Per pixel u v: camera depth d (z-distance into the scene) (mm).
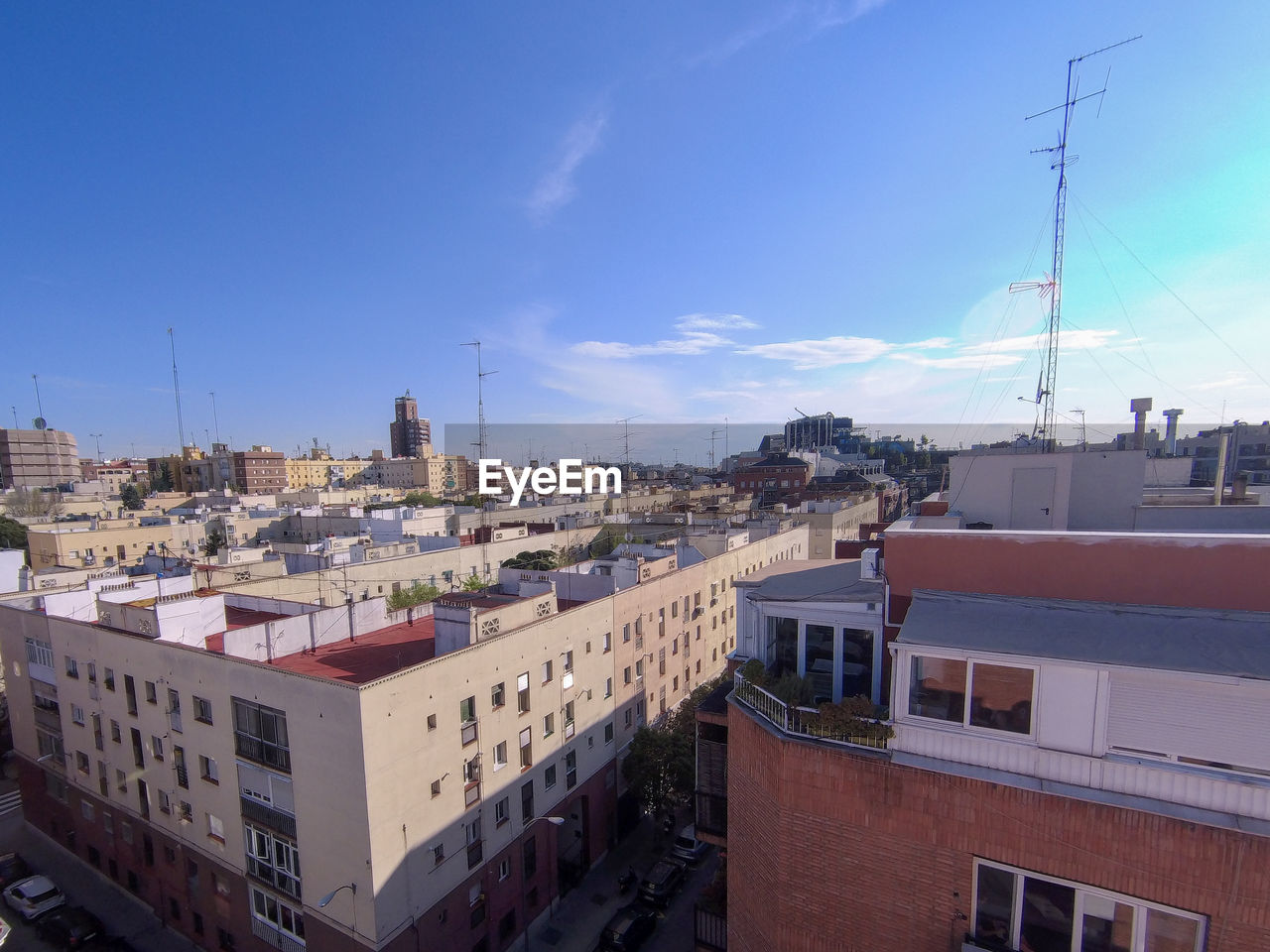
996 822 10117
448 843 22641
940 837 10625
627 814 34906
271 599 31922
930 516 20641
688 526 65188
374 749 19688
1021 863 9945
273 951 22922
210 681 23250
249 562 45219
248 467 173250
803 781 11922
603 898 29609
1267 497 23234
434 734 21984
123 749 27625
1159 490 24641
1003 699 10141
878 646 13055
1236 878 8523
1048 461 19656
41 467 181875
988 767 10297
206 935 25391
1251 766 8609
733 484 141125
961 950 10406
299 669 24109
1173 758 9031
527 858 26938
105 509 104125
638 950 25594
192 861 25453
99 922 26812
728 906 14320
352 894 20047
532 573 36938
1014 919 10117
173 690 24859
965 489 20781
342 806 19953
